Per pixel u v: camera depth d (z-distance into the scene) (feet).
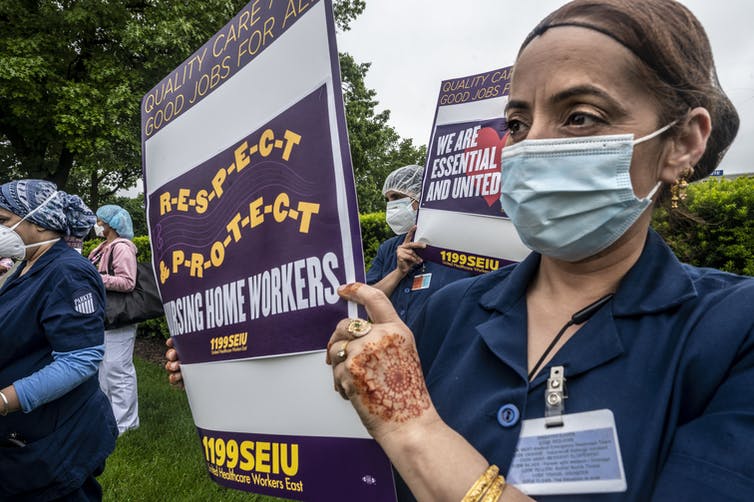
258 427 4.20
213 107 4.79
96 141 41.91
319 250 3.75
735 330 2.39
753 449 2.07
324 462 3.78
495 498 2.35
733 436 2.15
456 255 8.69
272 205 4.11
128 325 14.46
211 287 4.67
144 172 5.71
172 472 12.20
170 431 15.14
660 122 2.74
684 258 10.90
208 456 4.69
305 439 3.89
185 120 5.12
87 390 7.04
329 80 3.73
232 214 4.48
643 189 2.82
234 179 4.48
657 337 2.60
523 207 2.95
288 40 4.05
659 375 2.51
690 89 2.72
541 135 2.88
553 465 2.56
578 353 2.72
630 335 2.68
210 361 4.67
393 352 2.77
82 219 8.39
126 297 13.85
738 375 2.31
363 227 21.18
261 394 4.18
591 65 2.68
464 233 8.60
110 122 42.73
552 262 3.17
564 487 2.50
